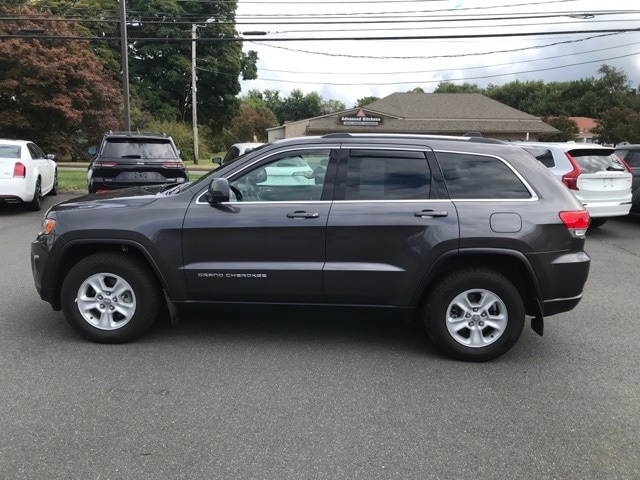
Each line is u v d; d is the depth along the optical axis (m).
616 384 3.95
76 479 2.72
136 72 47.34
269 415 3.40
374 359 4.34
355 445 3.07
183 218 4.33
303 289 4.34
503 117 36.94
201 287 4.39
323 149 4.45
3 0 35.47
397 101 39.06
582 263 4.25
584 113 72.81
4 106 28.69
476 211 4.20
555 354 4.52
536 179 4.34
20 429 3.17
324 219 4.25
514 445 3.11
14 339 4.61
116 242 4.34
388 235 4.22
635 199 11.12
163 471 2.80
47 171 12.91
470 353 4.28
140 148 9.94
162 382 3.84
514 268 4.37
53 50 27.98
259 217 4.29
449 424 3.33
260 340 4.72
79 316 4.48
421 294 4.29
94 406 3.47
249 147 14.24
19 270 6.86
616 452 3.05
